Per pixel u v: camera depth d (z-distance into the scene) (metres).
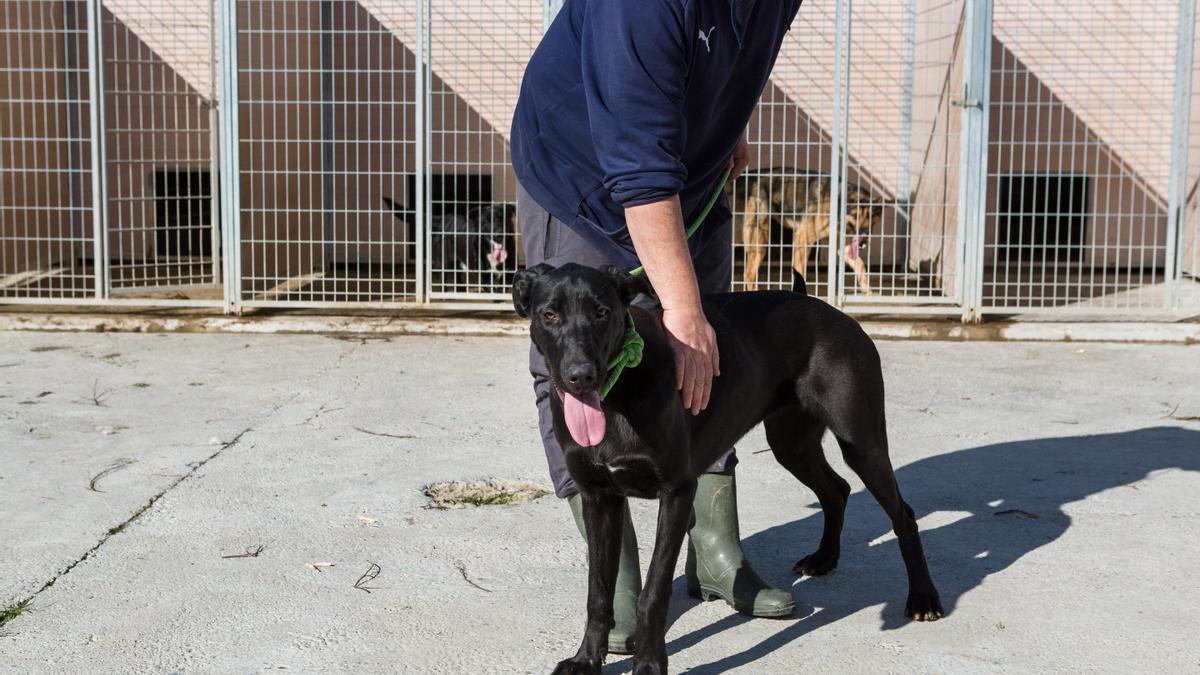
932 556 3.95
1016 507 4.45
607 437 2.77
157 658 3.15
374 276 11.45
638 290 2.74
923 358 7.54
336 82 12.03
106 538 4.07
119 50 11.82
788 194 10.89
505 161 12.22
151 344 7.89
